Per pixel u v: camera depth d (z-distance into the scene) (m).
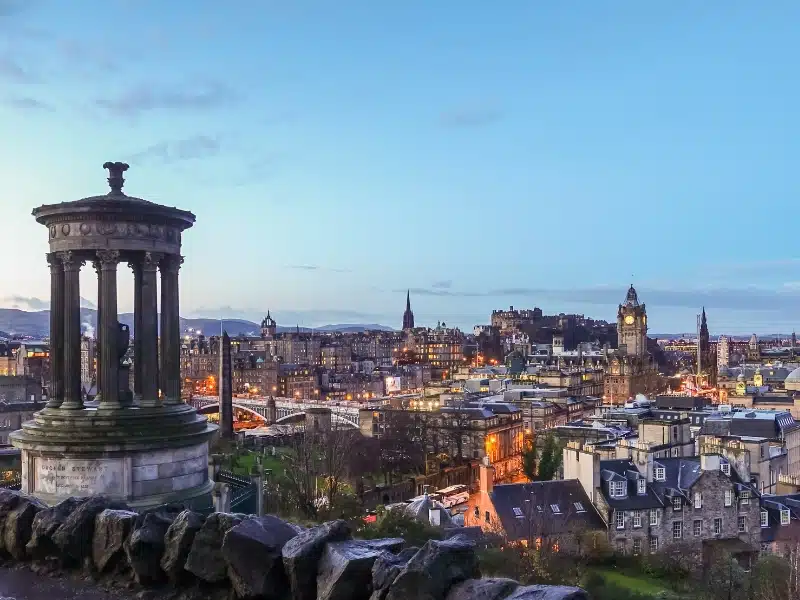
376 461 159.12
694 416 150.25
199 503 36.25
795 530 90.00
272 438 190.00
